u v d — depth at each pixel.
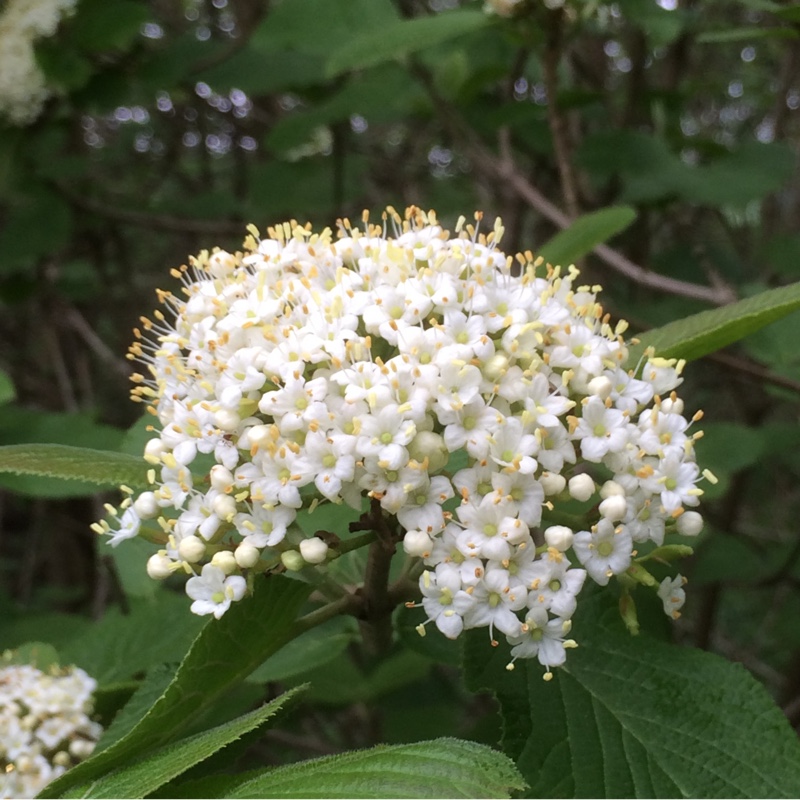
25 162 0.30
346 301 0.13
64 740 0.15
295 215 0.35
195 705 0.12
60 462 0.13
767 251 0.31
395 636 0.16
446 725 0.29
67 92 0.27
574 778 0.12
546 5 0.19
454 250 0.13
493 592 0.11
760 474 0.47
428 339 0.12
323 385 0.12
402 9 0.35
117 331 0.43
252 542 0.12
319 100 0.34
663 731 0.12
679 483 0.12
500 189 0.34
